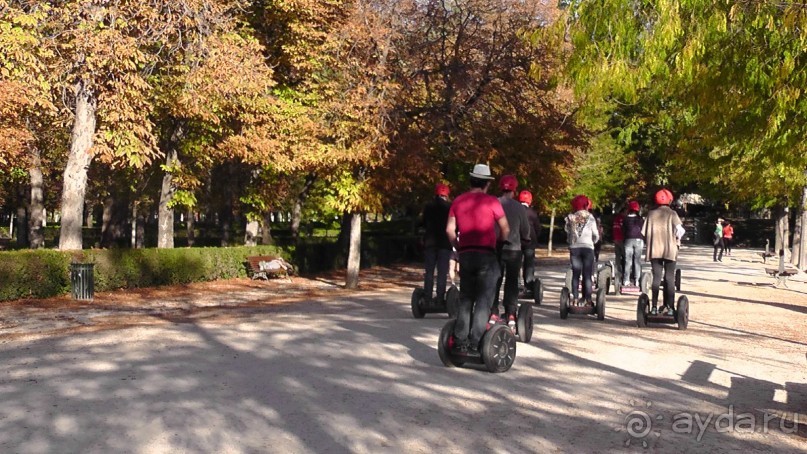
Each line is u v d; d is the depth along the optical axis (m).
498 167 26.81
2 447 6.21
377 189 24.47
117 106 20.17
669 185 52.72
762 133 15.01
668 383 9.11
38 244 36.47
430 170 24.73
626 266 20.36
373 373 9.31
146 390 8.29
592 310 14.93
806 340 13.28
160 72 23.47
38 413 7.28
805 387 9.09
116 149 21.05
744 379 9.48
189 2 21.44
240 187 34.09
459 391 8.43
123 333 12.75
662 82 15.66
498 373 9.43
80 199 21.95
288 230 65.88
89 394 8.09
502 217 9.48
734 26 13.66
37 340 12.12
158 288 23.03
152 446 6.29
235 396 8.03
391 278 30.61
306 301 20.30
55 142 32.88
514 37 25.27
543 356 10.66
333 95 23.81
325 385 8.60
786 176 27.95
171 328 13.46
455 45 25.72
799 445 6.73
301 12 25.58
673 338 12.72
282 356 10.42
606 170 45.31
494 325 9.48
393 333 12.72
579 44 13.75
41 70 19.97
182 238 52.41
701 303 19.33
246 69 22.33
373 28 23.64
